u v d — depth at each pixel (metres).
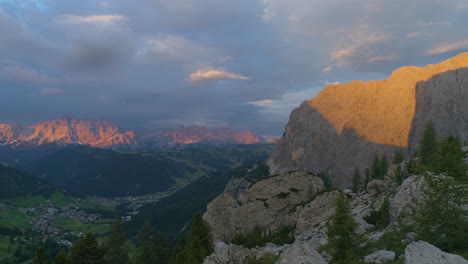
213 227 87.88
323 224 62.91
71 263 62.03
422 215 32.19
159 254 94.31
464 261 23.50
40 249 59.66
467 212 32.12
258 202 89.38
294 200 87.12
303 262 32.47
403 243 34.16
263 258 47.28
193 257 54.38
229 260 48.59
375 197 68.00
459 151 31.58
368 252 35.31
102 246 88.19
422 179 46.66
